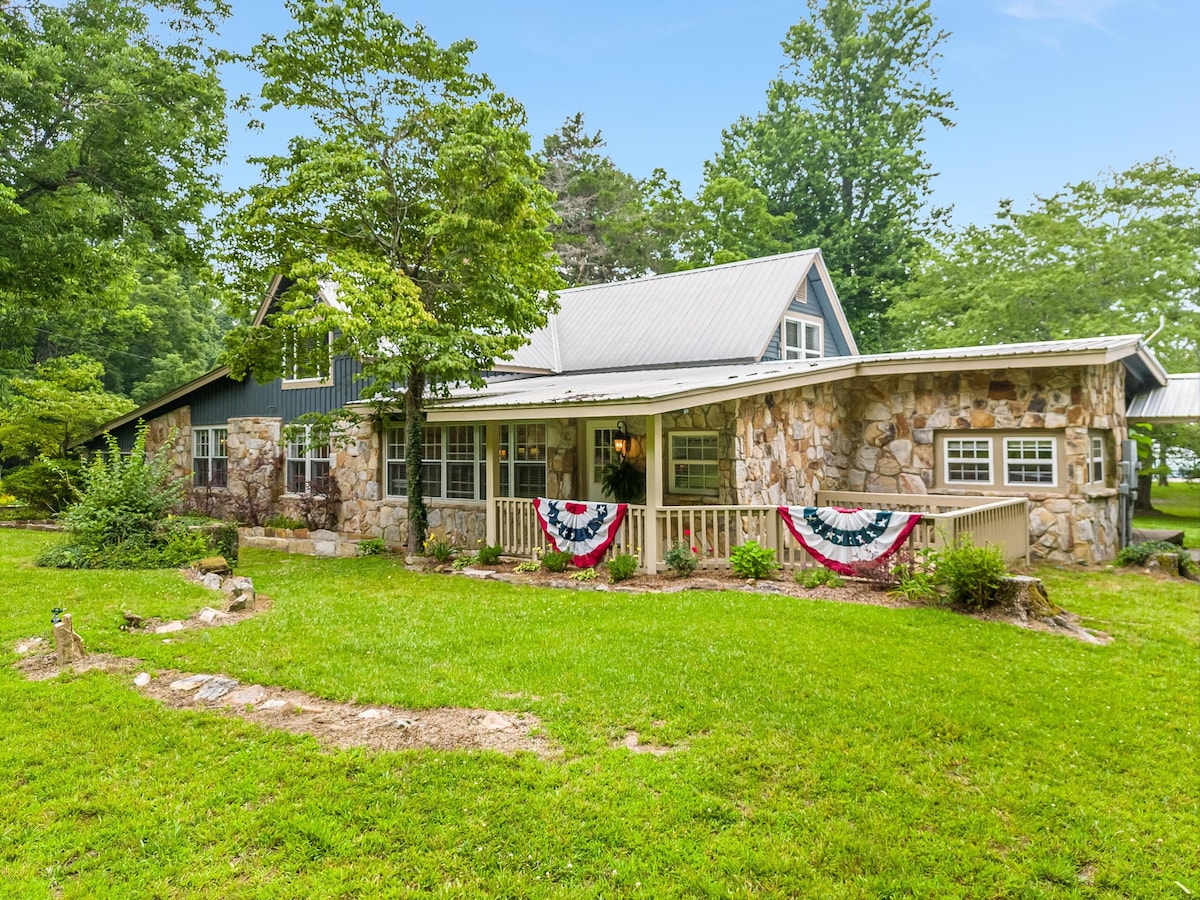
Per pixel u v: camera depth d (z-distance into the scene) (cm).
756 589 893
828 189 3572
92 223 1425
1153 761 468
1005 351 1148
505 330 1469
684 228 3478
